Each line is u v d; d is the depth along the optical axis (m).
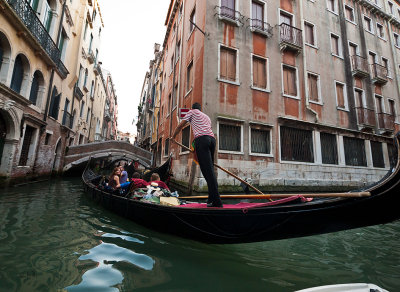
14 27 6.72
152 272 2.13
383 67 13.17
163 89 17.00
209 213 2.66
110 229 3.41
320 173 9.39
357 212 2.10
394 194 1.92
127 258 2.42
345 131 10.57
